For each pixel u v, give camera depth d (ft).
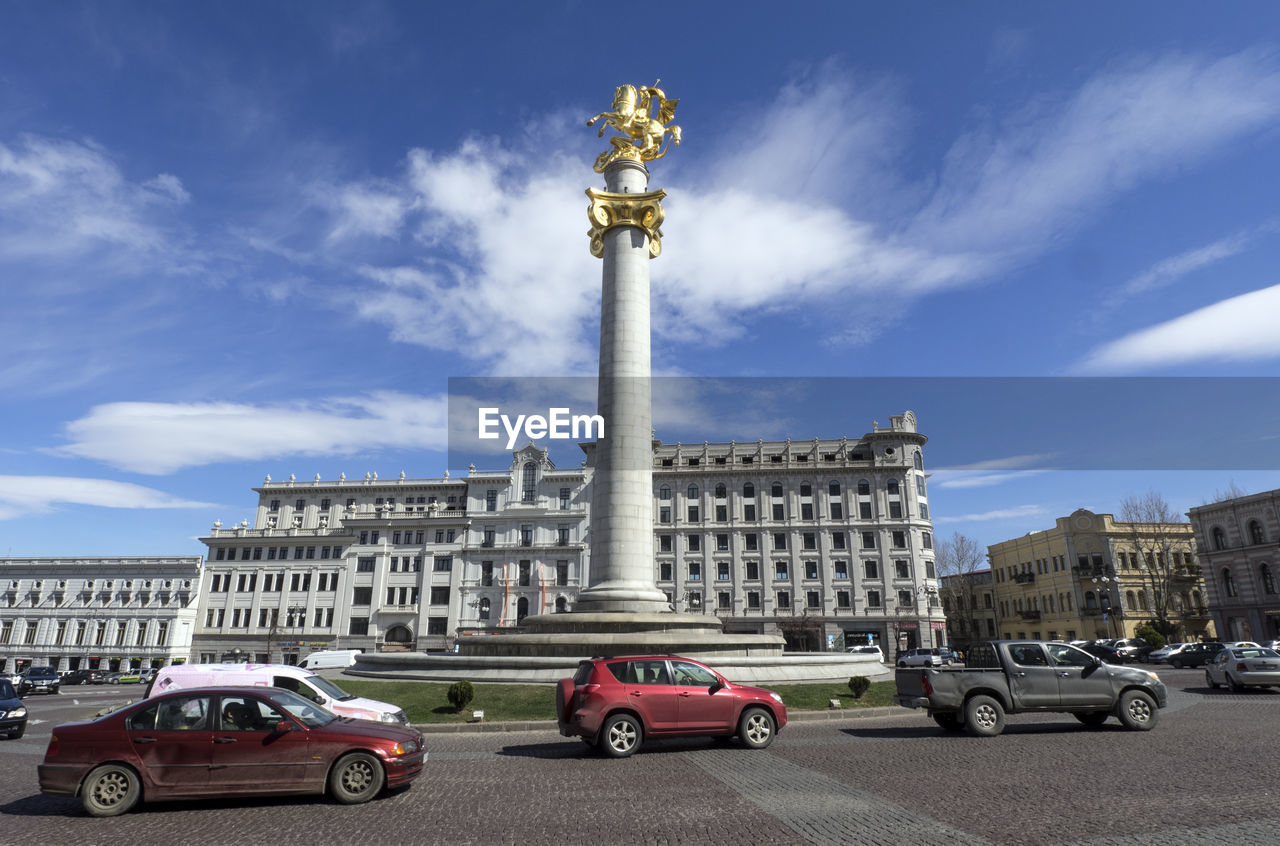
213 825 32.19
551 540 252.83
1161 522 245.86
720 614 243.40
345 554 261.65
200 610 265.95
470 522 257.96
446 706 68.90
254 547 270.26
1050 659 56.29
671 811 33.19
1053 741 50.67
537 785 39.40
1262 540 205.87
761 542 248.32
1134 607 238.07
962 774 40.04
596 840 28.96
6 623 277.85
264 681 59.36
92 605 274.57
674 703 49.03
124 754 34.65
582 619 89.66
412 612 251.39
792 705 71.87
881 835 28.78
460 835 29.99
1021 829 29.17
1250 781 36.58
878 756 46.42
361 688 81.87
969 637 308.81
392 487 272.72
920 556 240.94
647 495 96.73
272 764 35.53
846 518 246.27
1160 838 27.71
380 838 29.76
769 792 36.60
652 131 110.83
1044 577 264.93
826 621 237.25
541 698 72.02
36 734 73.15
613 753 47.34
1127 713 55.16
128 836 30.68
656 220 104.32
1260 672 86.12
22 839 30.42
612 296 102.27
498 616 247.29
